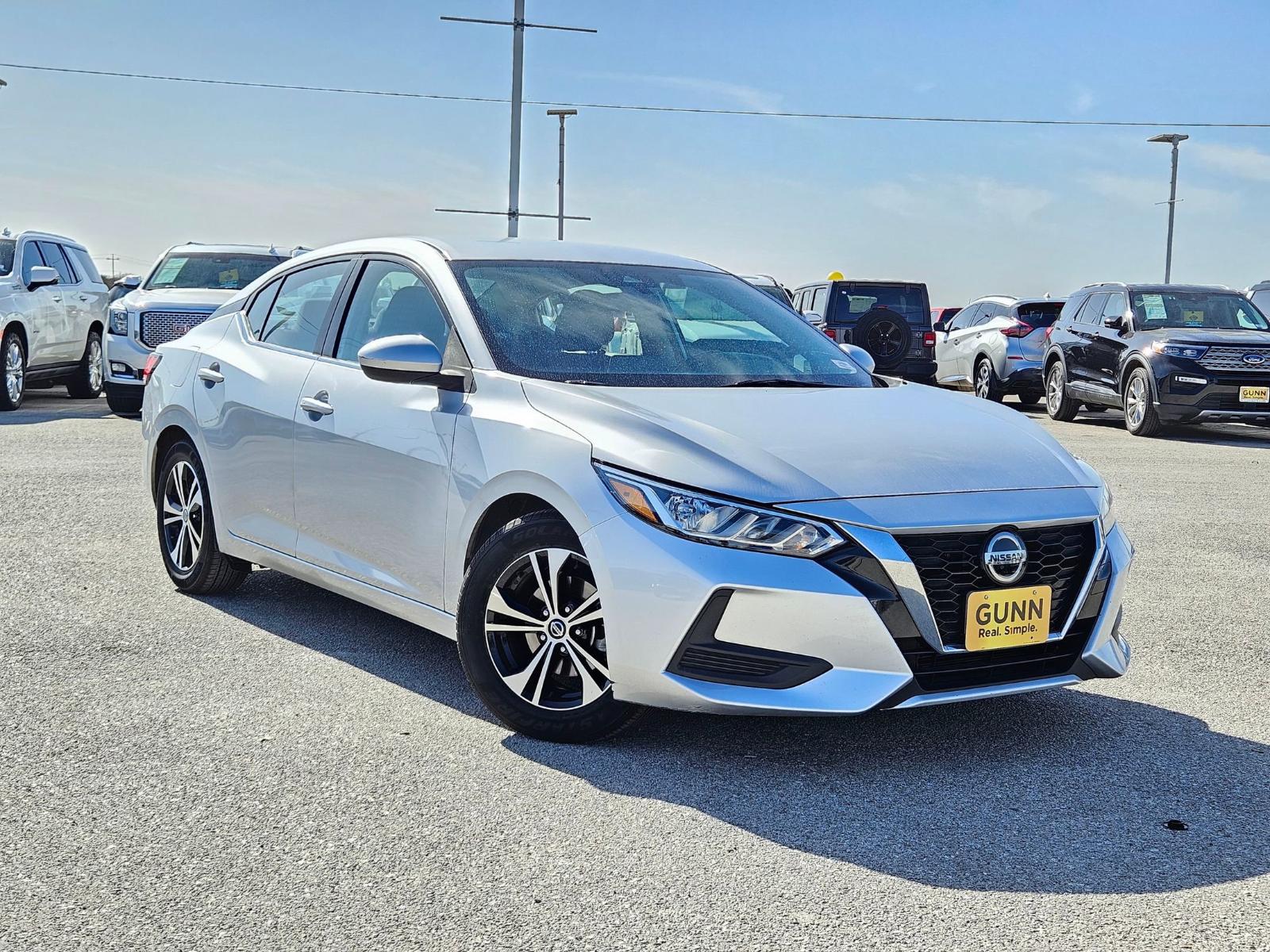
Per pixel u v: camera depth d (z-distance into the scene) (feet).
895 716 13.66
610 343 14.46
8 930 8.63
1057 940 8.68
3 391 46.42
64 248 53.31
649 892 9.33
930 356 64.13
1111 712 13.99
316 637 16.34
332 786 11.30
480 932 8.68
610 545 11.72
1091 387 53.47
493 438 13.03
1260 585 20.66
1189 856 10.13
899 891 9.41
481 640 12.82
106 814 10.61
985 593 11.71
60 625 16.67
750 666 11.34
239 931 8.64
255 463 16.71
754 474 11.57
